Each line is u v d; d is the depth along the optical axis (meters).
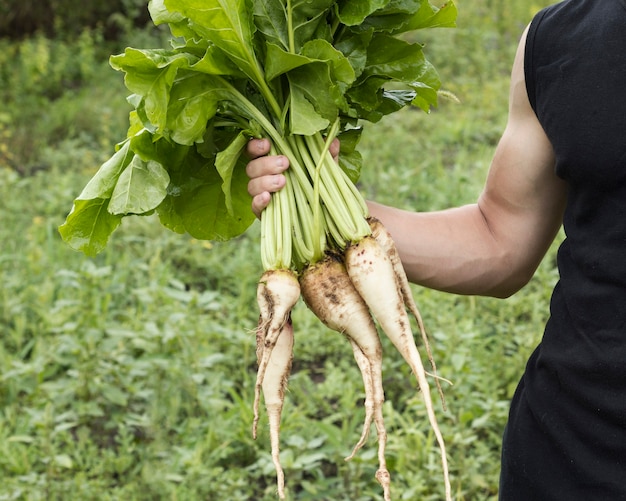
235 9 1.63
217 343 4.40
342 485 3.38
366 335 1.77
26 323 4.60
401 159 7.27
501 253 1.88
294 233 1.77
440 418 3.65
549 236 1.88
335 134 1.75
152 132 1.74
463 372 3.79
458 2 11.51
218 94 1.74
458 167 6.64
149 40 11.13
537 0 11.70
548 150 1.77
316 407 3.99
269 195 1.74
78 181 6.97
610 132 1.55
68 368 4.25
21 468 3.44
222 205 1.95
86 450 3.67
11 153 7.79
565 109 1.61
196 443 3.58
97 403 3.91
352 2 1.70
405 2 1.78
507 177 1.83
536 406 1.71
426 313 4.45
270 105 1.75
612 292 1.57
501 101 8.96
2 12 11.46
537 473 1.71
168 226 1.96
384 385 4.09
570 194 1.65
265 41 1.72
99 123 8.55
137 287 5.06
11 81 9.52
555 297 1.72
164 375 3.97
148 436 3.68
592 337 1.60
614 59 1.57
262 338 1.74
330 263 1.76
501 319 4.43
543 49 1.66
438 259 1.89
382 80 1.82
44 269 5.19
